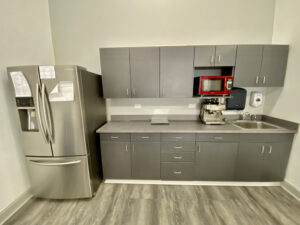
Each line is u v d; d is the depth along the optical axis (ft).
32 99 5.06
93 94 6.33
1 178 5.12
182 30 7.27
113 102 8.07
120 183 6.96
